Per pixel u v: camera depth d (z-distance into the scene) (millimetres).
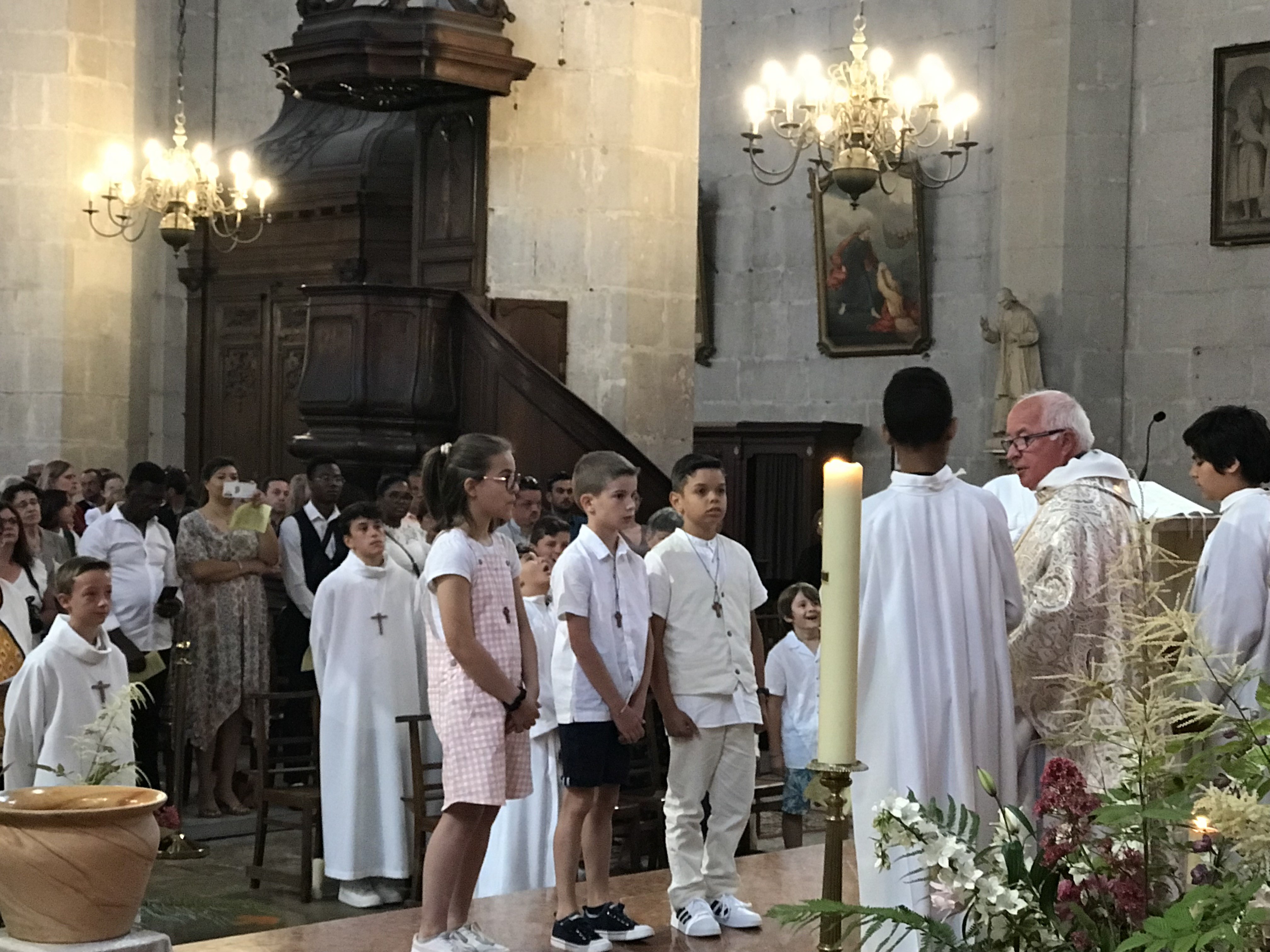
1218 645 4363
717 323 17578
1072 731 2551
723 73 17469
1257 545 4410
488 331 10492
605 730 5113
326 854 7016
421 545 8023
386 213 14828
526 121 11156
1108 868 2225
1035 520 4086
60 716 5379
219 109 18031
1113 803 2250
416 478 9352
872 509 3920
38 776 5367
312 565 9148
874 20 16219
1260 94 13523
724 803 5289
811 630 7508
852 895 5543
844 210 16266
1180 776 2240
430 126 11516
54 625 5547
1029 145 14375
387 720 7062
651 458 11258
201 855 7719
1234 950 1957
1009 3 14492
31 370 12164
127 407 12609
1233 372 13750
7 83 12094
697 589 5254
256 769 9031
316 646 7148
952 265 15641
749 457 16469
